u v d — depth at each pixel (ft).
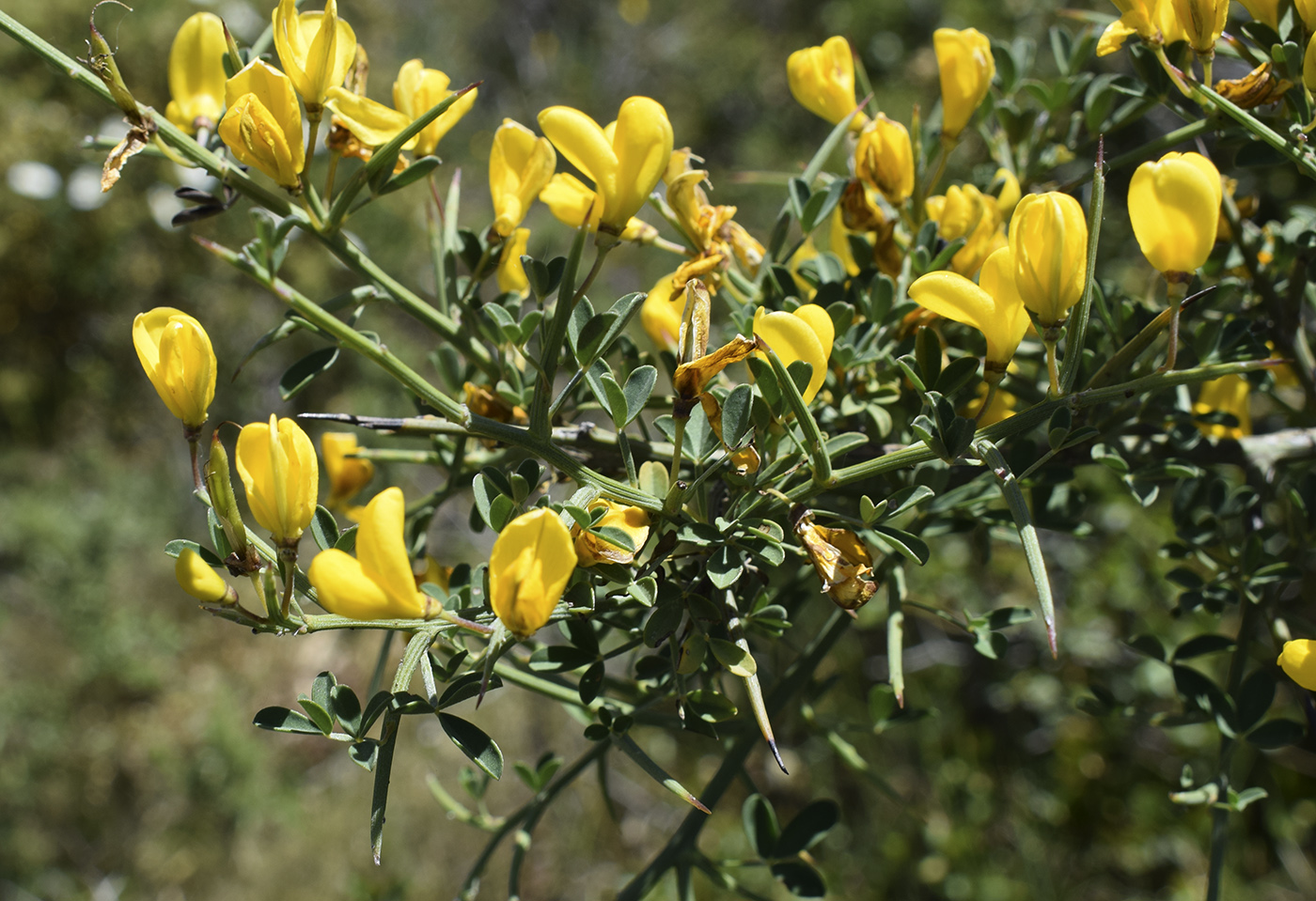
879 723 1.13
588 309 0.91
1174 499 1.14
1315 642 0.89
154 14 3.73
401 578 0.84
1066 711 2.85
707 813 0.90
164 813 3.51
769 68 4.83
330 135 0.99
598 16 5.29
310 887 3.38
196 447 0.90
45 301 4.09
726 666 0.90
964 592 2.86
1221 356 1.02
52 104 3.78
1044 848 2.95
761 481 0.91
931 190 1.08
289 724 0.88
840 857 3.01
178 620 3.90
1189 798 1.03
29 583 3.70
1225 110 0.94
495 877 3.38
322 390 4.06
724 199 4.42
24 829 3.41
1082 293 0.86
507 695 3.57
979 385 1.08
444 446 1.11
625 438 0.91
